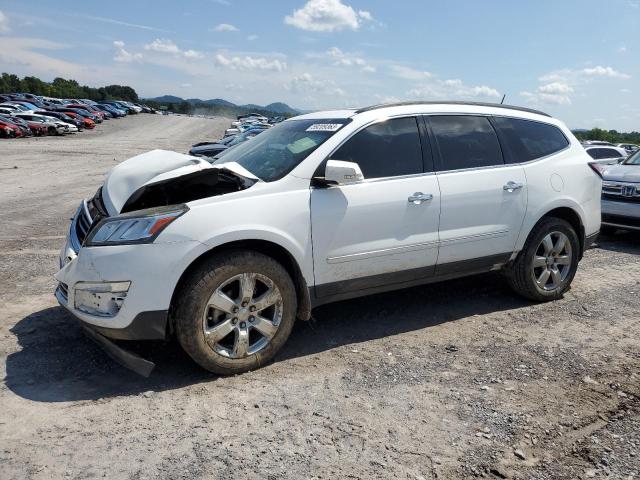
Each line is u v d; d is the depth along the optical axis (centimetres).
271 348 376
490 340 429
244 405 324
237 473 261
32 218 945
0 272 588
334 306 504
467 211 450
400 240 419
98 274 335
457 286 566
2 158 2345
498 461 274
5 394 330
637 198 768
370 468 267
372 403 329
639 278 613
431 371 374
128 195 373
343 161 393
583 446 287
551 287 519
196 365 377
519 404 330
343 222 393
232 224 351
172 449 279
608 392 346
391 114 437
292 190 380
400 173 425
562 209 513
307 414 315
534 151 503
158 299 335
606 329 455
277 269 368
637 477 262
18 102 5212
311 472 263
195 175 374
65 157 2491
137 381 353
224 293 355
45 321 447
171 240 336
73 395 333
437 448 284
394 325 460
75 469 261
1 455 270
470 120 476
